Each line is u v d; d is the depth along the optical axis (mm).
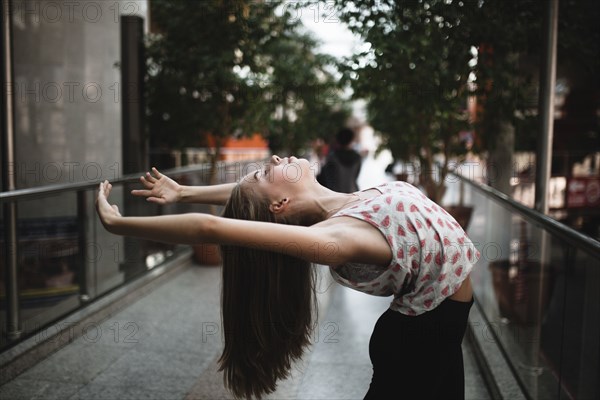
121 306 4637
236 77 5852
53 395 2984
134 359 3504
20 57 5711
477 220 5766
